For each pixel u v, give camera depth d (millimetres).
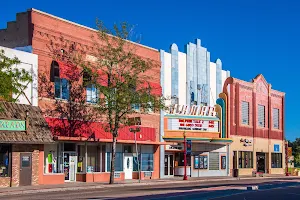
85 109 38969
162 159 47844
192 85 53094
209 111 53688
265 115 65062
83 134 38500
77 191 29688
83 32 39219
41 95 35406
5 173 32469
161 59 48375
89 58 39500
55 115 36375
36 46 35375
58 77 36844
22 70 32188
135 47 44719
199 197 24188
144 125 45594
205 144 53688
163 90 48625
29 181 33719
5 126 31594
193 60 53719
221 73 58656
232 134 57375
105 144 41500
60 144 37531
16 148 33031
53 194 26969
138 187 34094
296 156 108000
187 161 51719
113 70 39906
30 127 33344
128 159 44281
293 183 38469
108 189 31688
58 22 37219
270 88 66375
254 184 37188
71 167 38500
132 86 38656
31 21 35250
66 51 37719
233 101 57938
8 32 36188
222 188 29906
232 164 57281
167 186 35312
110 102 36688
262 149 63844
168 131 49281
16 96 33719
